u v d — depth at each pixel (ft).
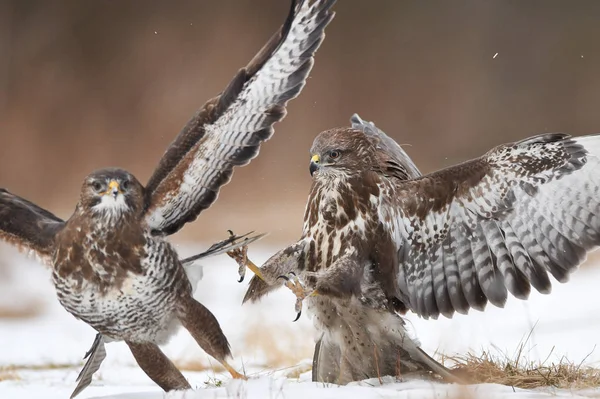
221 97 34.76
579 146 37.11
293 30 34.60
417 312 38.99
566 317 57.21
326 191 38.06
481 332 52.65
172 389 36.11
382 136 46.16
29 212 36.09
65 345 56.49
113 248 34.30
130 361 49.96
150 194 34.94
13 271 85.20
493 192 37.88
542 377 37.47
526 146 37.60
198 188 35.37
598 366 41.60
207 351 35.70
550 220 37.68
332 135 38.42
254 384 34.88
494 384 36.24
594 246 37.47
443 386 35.24
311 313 37.96
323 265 38.11
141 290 34.63
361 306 37.52
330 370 38.24
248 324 52.90
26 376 45.78
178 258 35.35
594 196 37.22
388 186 38.24
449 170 38.17
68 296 34.94
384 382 36.58
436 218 38.34
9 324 64.80
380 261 38.04
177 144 35.14
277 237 93.97
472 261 38.60
